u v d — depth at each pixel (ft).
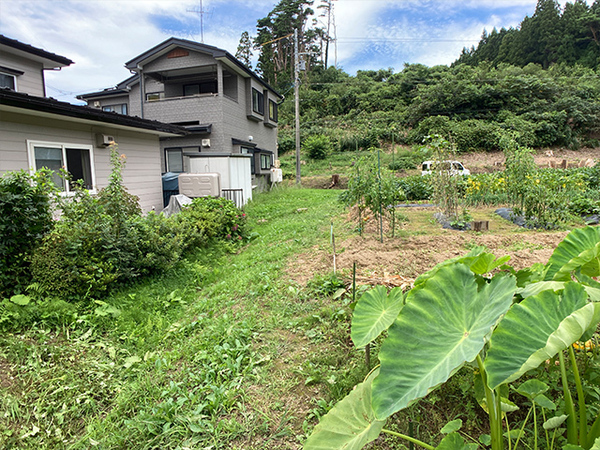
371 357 9.02
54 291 12.96
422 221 25.26
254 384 8.64
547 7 153.28
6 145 20.27
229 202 26.96
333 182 70.18
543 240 18.44
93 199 15.94
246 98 52.11
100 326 12.01
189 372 9.27
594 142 93.35
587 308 4.11
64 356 10.19
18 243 13.52
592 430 5.16
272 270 16.60
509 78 103.14
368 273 14.17
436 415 7.28
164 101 45.96
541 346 4.30
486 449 6.46
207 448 6.82
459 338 4.74
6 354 9.92
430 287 5.14
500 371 4.33
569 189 30.25
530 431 6.54
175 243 17.92
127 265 15.26
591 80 112.98
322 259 16.92
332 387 8.10
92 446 7.11
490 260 6.73
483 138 86.53
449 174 24.21
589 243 7.30
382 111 115.44
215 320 12.19
